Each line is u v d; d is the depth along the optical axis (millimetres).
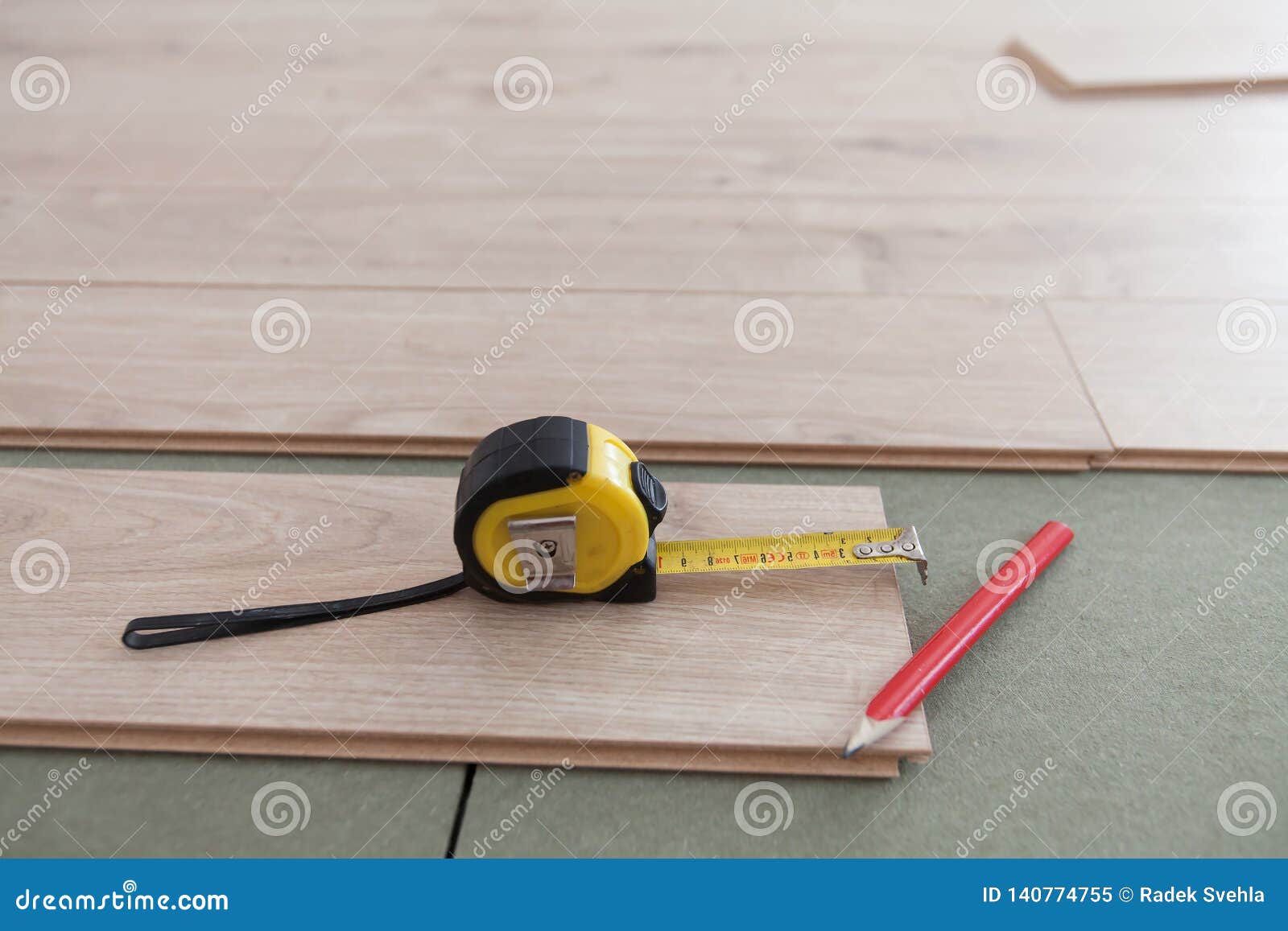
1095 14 3135
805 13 3262
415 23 3193
